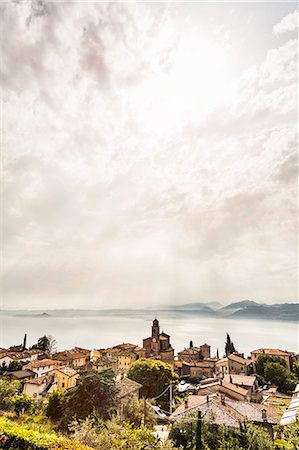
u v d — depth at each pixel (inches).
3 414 1168.8
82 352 3976.4
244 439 821.9
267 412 1309.1
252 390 2086.6
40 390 2162.9
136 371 1948.8
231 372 2874.0
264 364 2842.0
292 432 821.9
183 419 941.8
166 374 1950.1
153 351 3405.5
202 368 2942.9
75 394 1149.1
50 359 3208.7
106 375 1219.9
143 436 683.4
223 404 1163.3
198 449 818.8
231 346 4158.5
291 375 2667.3
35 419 1123.9
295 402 1338.6
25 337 4537.4
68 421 1065.5
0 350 3890.3
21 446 551.8
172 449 660.7
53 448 538.0
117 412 1134.4
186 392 2126.0
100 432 668.1
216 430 869.2
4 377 2452.0
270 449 805.9
